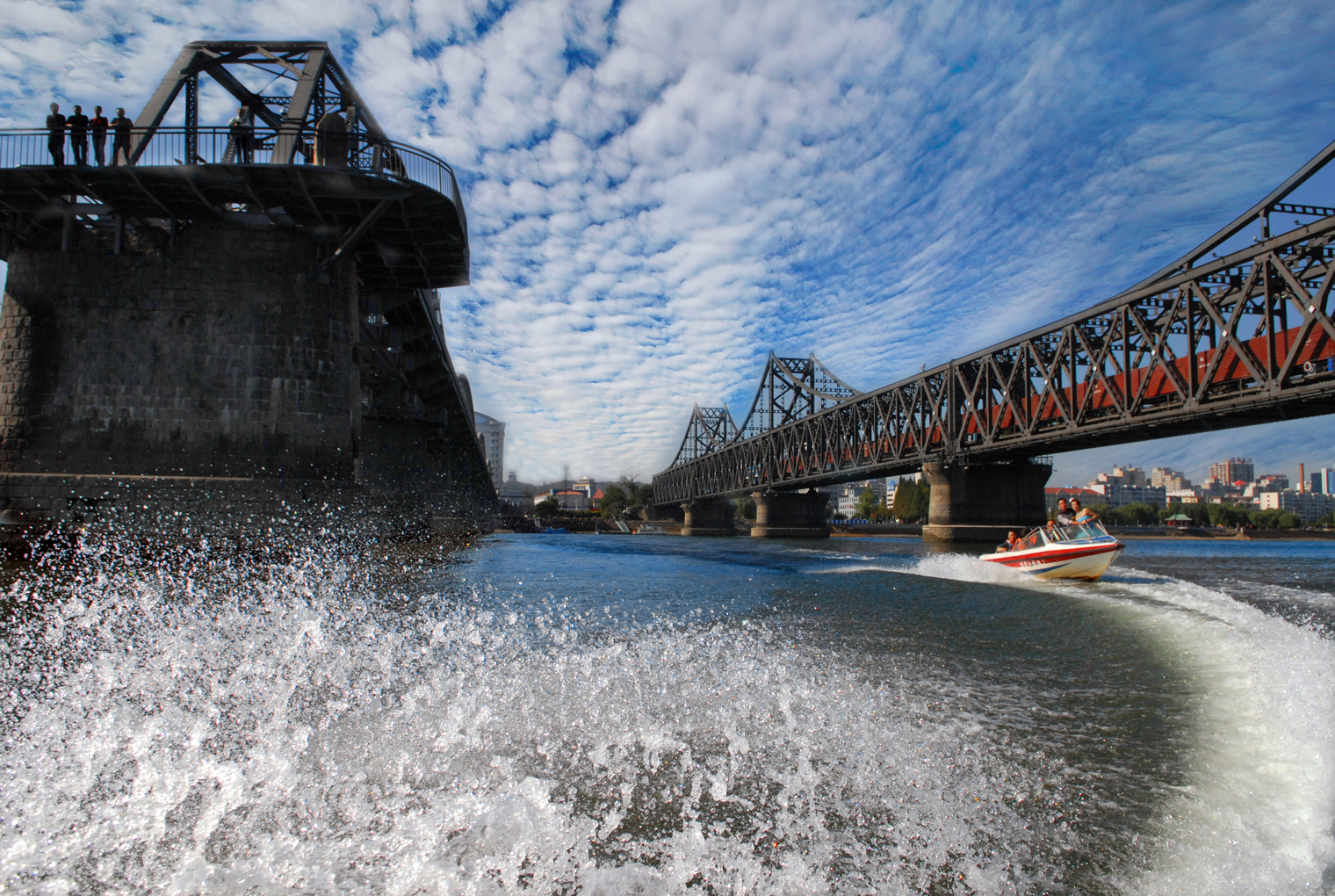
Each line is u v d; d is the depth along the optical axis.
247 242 21.97
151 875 2.79
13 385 20.25
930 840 3.33
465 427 61.97
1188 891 2.83
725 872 2.96
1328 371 22.89
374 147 21.44
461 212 25.12
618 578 19.31
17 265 20.83
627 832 3.33
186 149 20.59
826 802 3.76
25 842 3.07
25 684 5.62
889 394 53.47
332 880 2.78
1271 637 9.69
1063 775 4.24
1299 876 3.00
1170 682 6.88
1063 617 11.93
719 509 107.81
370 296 31.67
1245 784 4.11
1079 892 2.84
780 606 13.22
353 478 24.19
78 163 19.97
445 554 26.50
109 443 20.31
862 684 6.57
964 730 5.14
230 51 24.50
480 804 3.60
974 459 45.97
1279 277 25.97
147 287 21.08
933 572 23.28
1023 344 38.94
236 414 21.25
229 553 18.78
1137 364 32.03
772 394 93.94
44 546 18.19
